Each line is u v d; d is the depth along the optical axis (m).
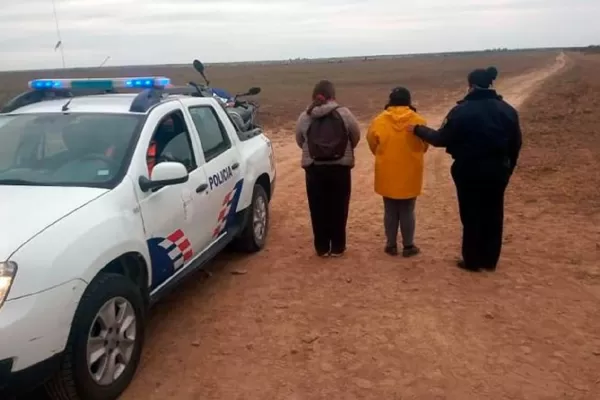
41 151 4.85
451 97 34.44
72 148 4.80
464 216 6.39
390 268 6.63
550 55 162.62
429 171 12.45
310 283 6.23
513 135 6.13
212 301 5.83
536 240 7.45
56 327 3.54
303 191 10.62
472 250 6.40
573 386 4.23
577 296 5.78
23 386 3.43
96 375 3.92
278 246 7.50
